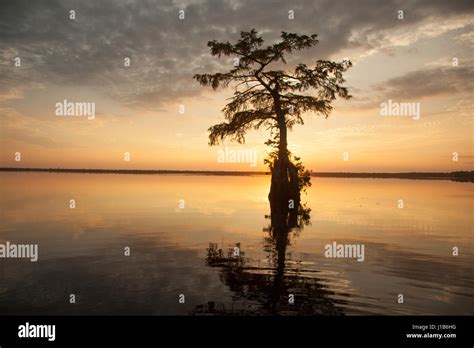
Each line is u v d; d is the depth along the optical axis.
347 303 8.97
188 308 8.54
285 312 8.34
